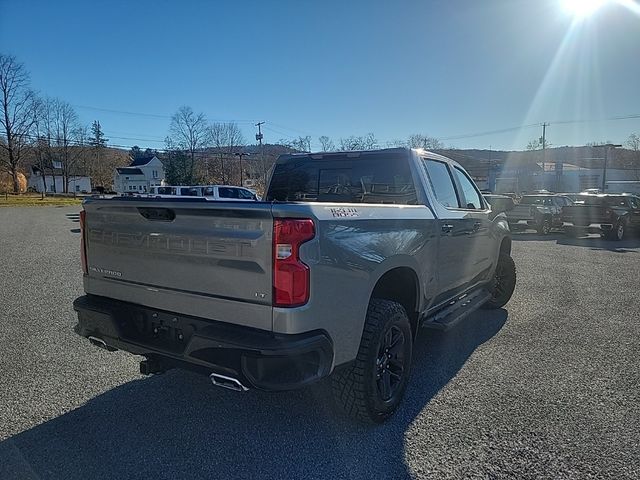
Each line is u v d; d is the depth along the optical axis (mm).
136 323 2895
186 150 67438
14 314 5453
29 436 2797
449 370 3900
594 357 4207
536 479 2395
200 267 2523
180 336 2660
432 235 3639
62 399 3295
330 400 3250
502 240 5828
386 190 4082
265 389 2287
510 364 4039
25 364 3934
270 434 2844
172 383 3578
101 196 3135
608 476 2420
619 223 15523
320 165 4566
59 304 5938
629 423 2982
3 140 63844
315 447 2703
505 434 2844
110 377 3680
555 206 18188
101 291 3102
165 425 2943
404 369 3195
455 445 2725
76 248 11750
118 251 2934
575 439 2785
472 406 3223
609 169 70375
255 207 2303
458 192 4637
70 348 4324
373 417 2889
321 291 2398
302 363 2330
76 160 79312
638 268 9383
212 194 22016
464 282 4551
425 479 2404
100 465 2504
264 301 2324
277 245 2279
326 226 2445
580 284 7656
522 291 7098
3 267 8773
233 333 2379
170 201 2582
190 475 2424
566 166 73938
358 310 2684
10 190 63188
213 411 3133
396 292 3484
